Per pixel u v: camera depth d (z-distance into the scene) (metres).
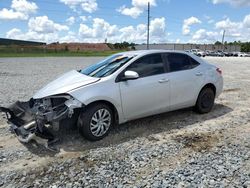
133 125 5.69
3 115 6.47
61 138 4.94
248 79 13.60
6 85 11.45
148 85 5.29
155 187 3.38
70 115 4.42
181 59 6.07
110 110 4.95
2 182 3.53
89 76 5.11
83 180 3.56
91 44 86.56
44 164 4.01
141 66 5.33
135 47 90.31
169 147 4.59
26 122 4.73
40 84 11.73
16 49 60.25
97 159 4.15
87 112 4.63
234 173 3.70
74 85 4.73
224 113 6.71
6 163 4.05
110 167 3.90
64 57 43.34
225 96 8.88
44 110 4.60
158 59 5.63
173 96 5.76
